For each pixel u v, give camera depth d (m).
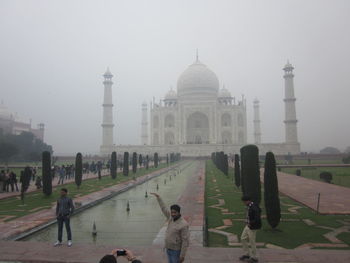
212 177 40.25
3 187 28.50
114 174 39.91
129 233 14.87
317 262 10.21
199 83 116.44
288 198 24.22
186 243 7.85
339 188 29.25
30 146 91.19
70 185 33.28
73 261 10.51
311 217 17.33
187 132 118.38
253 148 17.61
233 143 105.75
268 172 14.81
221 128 112.81
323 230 14.54
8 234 13.68
